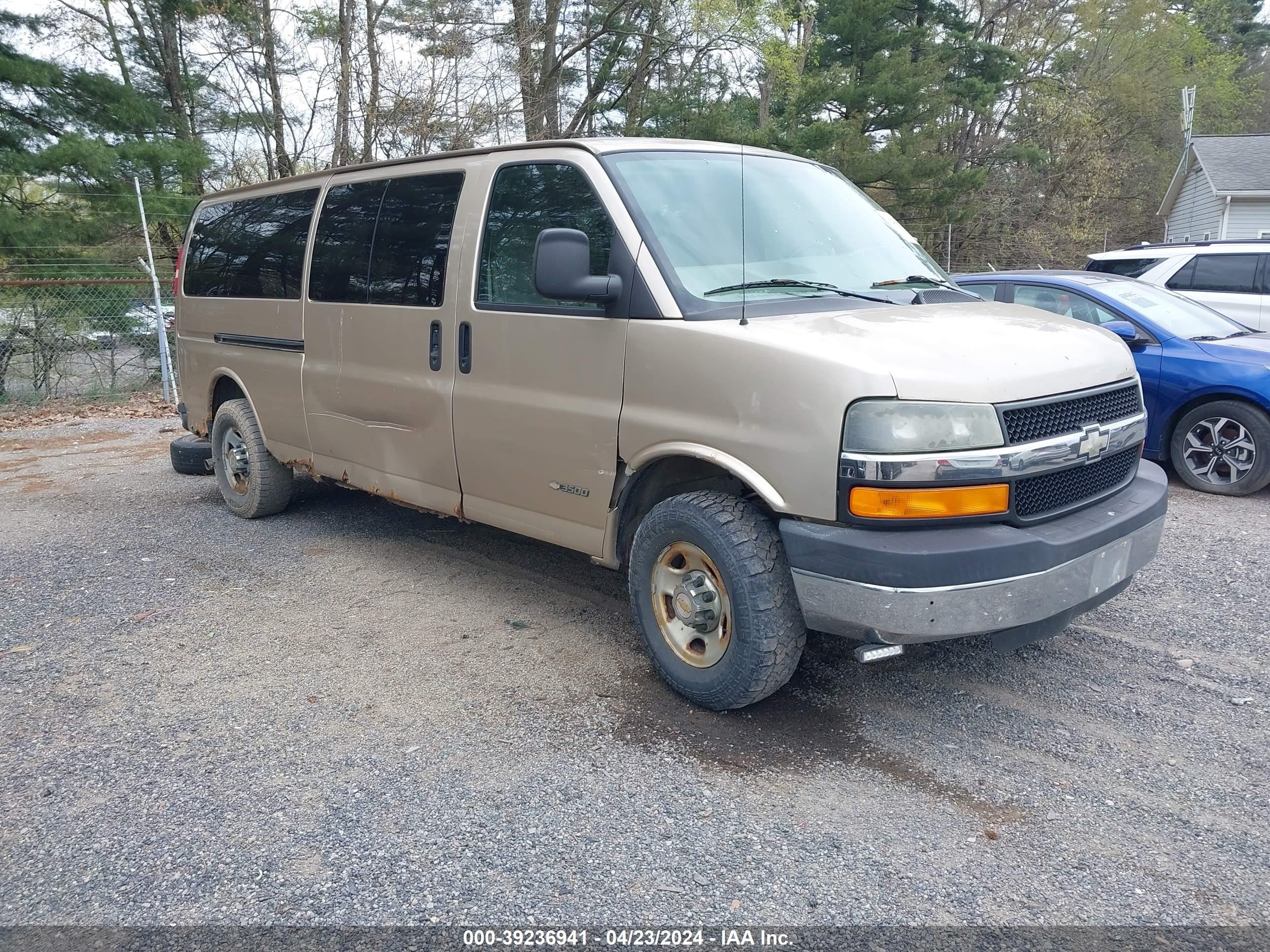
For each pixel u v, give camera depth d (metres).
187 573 5.48
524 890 2.62
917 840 2.82
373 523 6.46
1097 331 3.85
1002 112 37.88
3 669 4.16
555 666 4.09
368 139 19.08
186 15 17.28
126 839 2.90
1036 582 3.09
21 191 14.27
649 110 21.97
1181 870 2.66
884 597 3.02
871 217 4.58
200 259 6.86
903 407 2.99
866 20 25.39
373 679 4.00
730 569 3.35
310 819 2.98
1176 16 42.47
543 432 4.07
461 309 4.43
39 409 12.47
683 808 3.00
